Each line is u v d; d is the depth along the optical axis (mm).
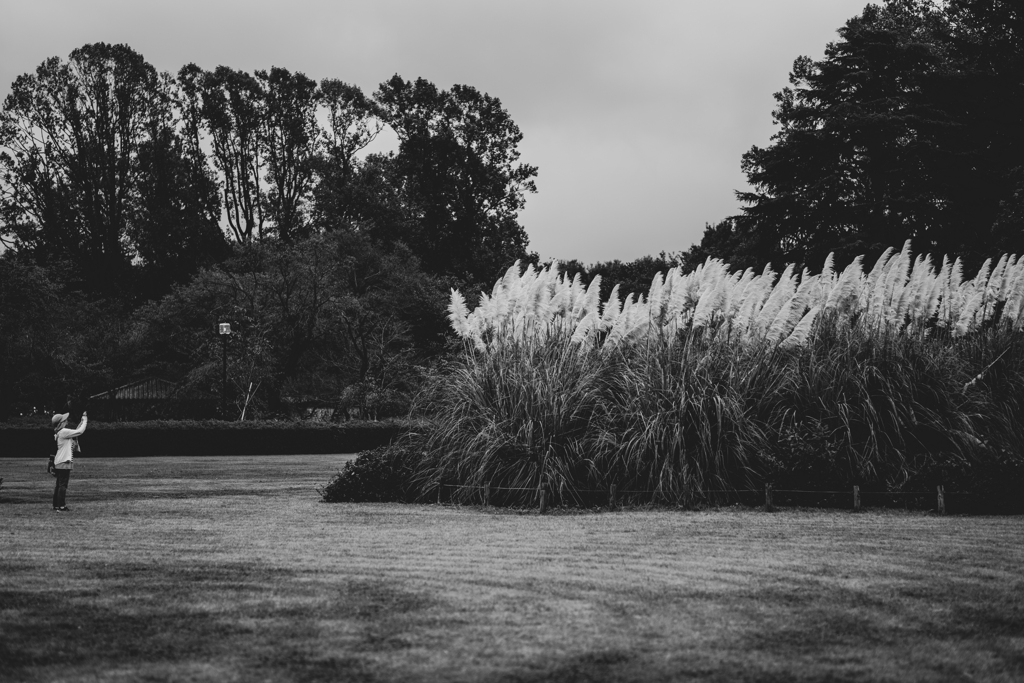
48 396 45594
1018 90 39531
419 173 62250
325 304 46688
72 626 6258
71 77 58438
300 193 62094
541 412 13961
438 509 13508
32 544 10047
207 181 62344
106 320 51688
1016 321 15859
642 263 56812
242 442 37250
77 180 58031
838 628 6164
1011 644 5777
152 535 10805
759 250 42000
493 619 6430
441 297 50688
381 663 5402
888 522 11555
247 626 6250
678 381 14000
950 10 44719
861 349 14625
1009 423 14086
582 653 5598
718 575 7988
